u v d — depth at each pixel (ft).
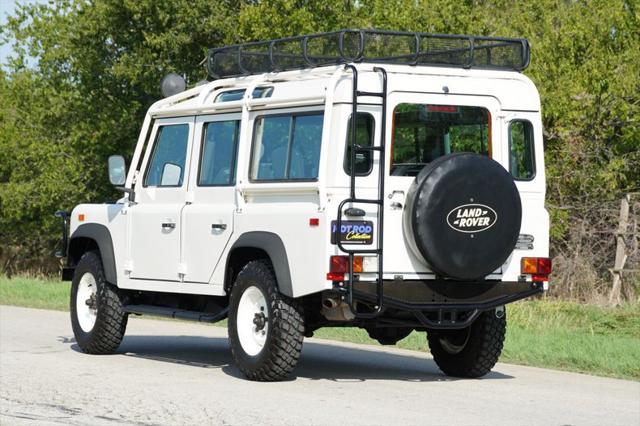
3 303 92.48
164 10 140.46
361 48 43.39
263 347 44.24
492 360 47.75
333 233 41.81
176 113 51.67
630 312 81.76
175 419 35.68
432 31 113.29
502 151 45.68
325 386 44.16
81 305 56.18
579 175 103.35
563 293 97.04
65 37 159.22
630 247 97.50
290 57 46.88
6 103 169.17
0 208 170.19
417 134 43.96
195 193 49.90
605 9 108.06
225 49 51.01
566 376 49.55
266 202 45.57
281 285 43.19
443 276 43.04
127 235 53.31
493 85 45.65
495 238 43.01
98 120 156.25
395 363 54.49
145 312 52.49
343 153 42.34
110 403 38.93
